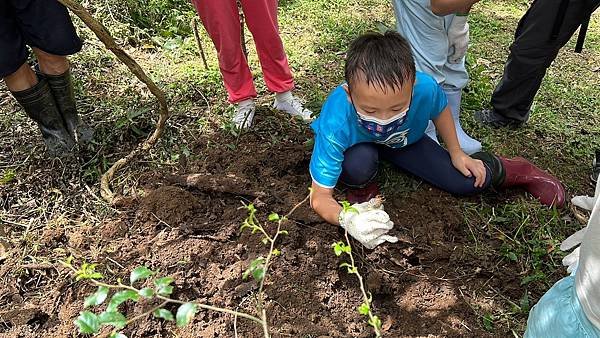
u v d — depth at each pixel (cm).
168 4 443
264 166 288
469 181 264
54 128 295
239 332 214
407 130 252
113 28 410
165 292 129
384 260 241
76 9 228
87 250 250
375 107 224
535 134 325
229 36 290
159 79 360
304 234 249
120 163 291
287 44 411
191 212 263
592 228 141
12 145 310
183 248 245
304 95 351
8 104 340
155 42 408
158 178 286
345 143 245
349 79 225
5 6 253
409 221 258
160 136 302
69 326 219
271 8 295
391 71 215
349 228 218
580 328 153
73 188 283
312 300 226
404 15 277
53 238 256
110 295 227
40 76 284
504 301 229
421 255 243
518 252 246
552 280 236
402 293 231
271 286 228
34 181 287
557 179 283
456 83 296
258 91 352
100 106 333
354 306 226
